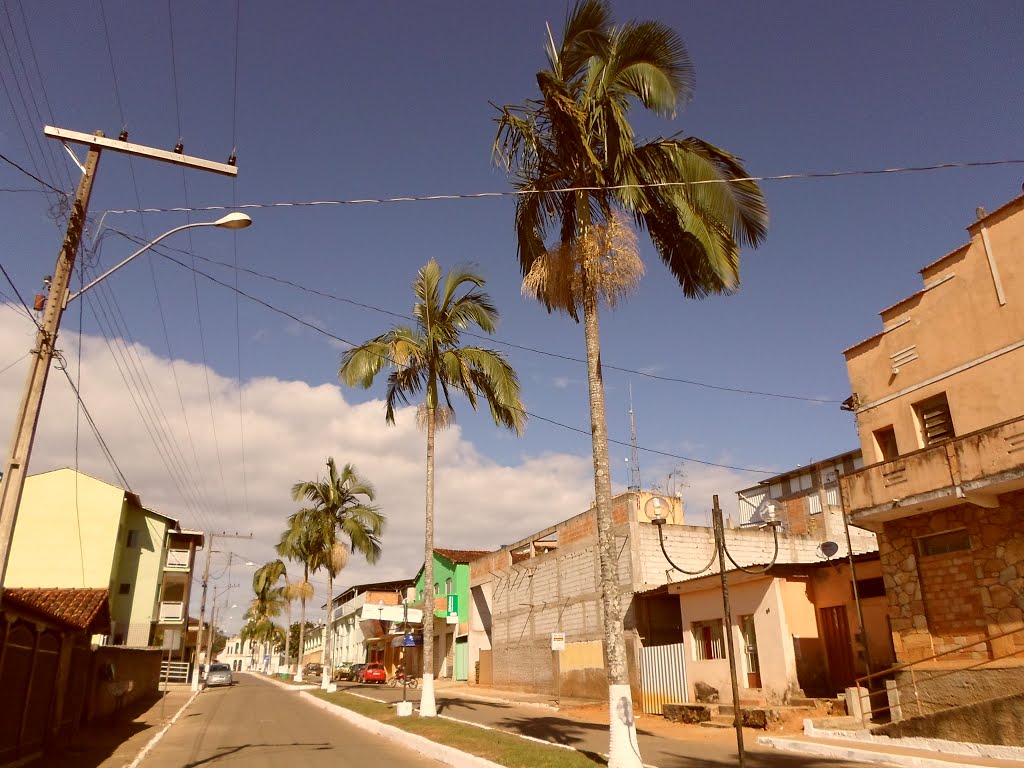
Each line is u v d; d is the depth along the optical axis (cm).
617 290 1277
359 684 5059
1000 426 1253
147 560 4819
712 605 2081
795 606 1881
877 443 1611
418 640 4266
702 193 1223
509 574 3575
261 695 3788
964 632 1353
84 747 1600
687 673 2133
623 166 1248
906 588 1473
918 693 1406
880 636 1762
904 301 1573
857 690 1556
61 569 4234
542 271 1322
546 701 2698
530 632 3250
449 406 2269
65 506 4347
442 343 2245
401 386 2338
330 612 3909
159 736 1839
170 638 4609
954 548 1402
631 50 1266
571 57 1301
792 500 3744
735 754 1327
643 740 1559
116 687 2120
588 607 2772
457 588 4456
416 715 2006
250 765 1312
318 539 4141
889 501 1441
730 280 1261
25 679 1357
